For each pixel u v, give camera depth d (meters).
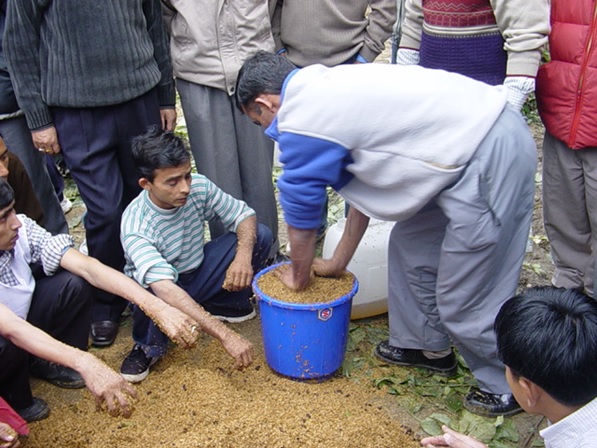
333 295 3.19
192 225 3.49
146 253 3.20
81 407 3.20
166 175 3.14
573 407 1.86
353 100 2.51
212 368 3.43
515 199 2.74
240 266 3.46
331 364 3.28
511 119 2.72
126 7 3.43
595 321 1.82
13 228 2.85
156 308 2.91
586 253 3.73
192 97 3.85
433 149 2.57
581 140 3.32
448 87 2.61
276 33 4.12
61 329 3.23
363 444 2.87
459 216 2.69
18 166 3.50
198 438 2.86
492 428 3.02
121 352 3.63
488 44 3.23
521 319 1.88
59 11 3.30
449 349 3.38
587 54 3.19
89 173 3.56
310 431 2.91
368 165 2.63
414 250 3.14
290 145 2.56
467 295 2.87
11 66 3.40
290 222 2.78
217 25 3.70
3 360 2.84
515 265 2.91
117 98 3.48
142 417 3.08
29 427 3.07
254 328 3.82
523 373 1.88
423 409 3.18
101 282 3.04
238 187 4.06
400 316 3.33
